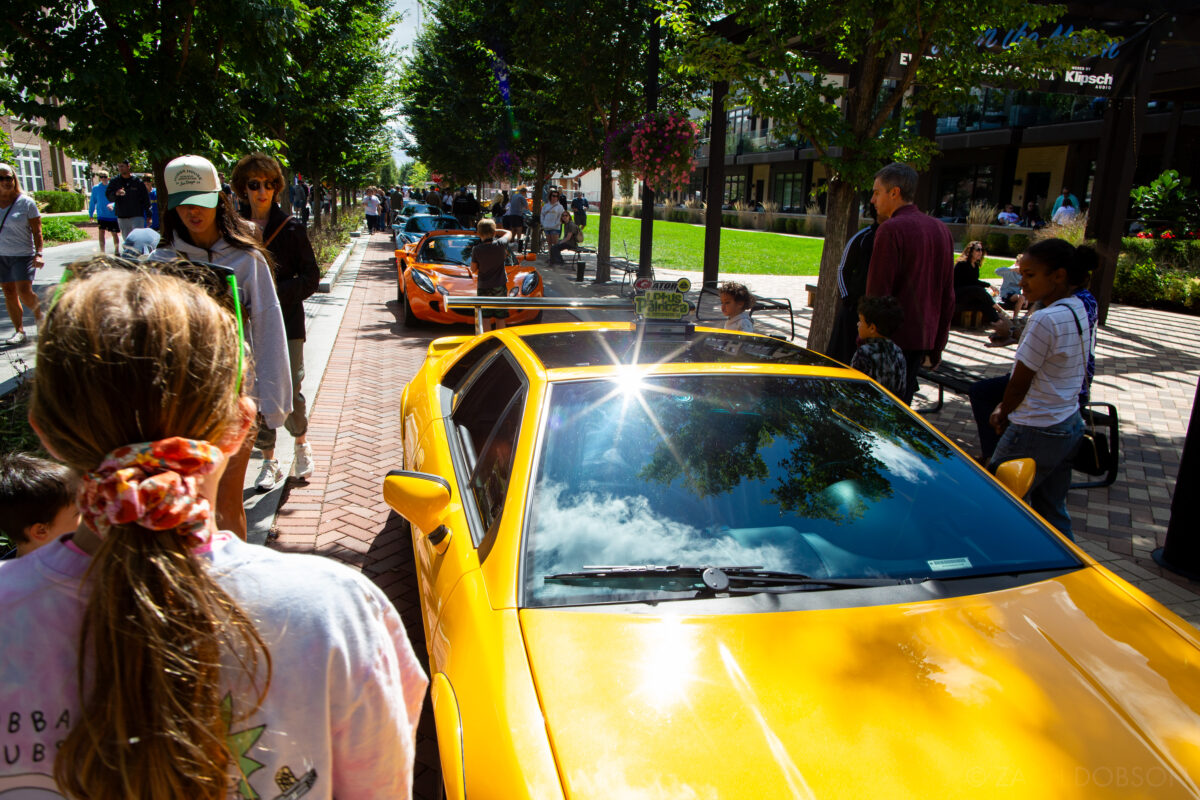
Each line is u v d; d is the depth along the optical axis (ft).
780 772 5.09
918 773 5.13
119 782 2.55
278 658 2.87
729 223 144.36
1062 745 5.41
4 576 2.77
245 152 18.83
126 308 2.74
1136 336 35.09
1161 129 67.10
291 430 15.64
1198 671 6.27
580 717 5.51
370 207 97.86
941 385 22.44
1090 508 16.35
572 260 67.31
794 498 7.77
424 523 7.85
